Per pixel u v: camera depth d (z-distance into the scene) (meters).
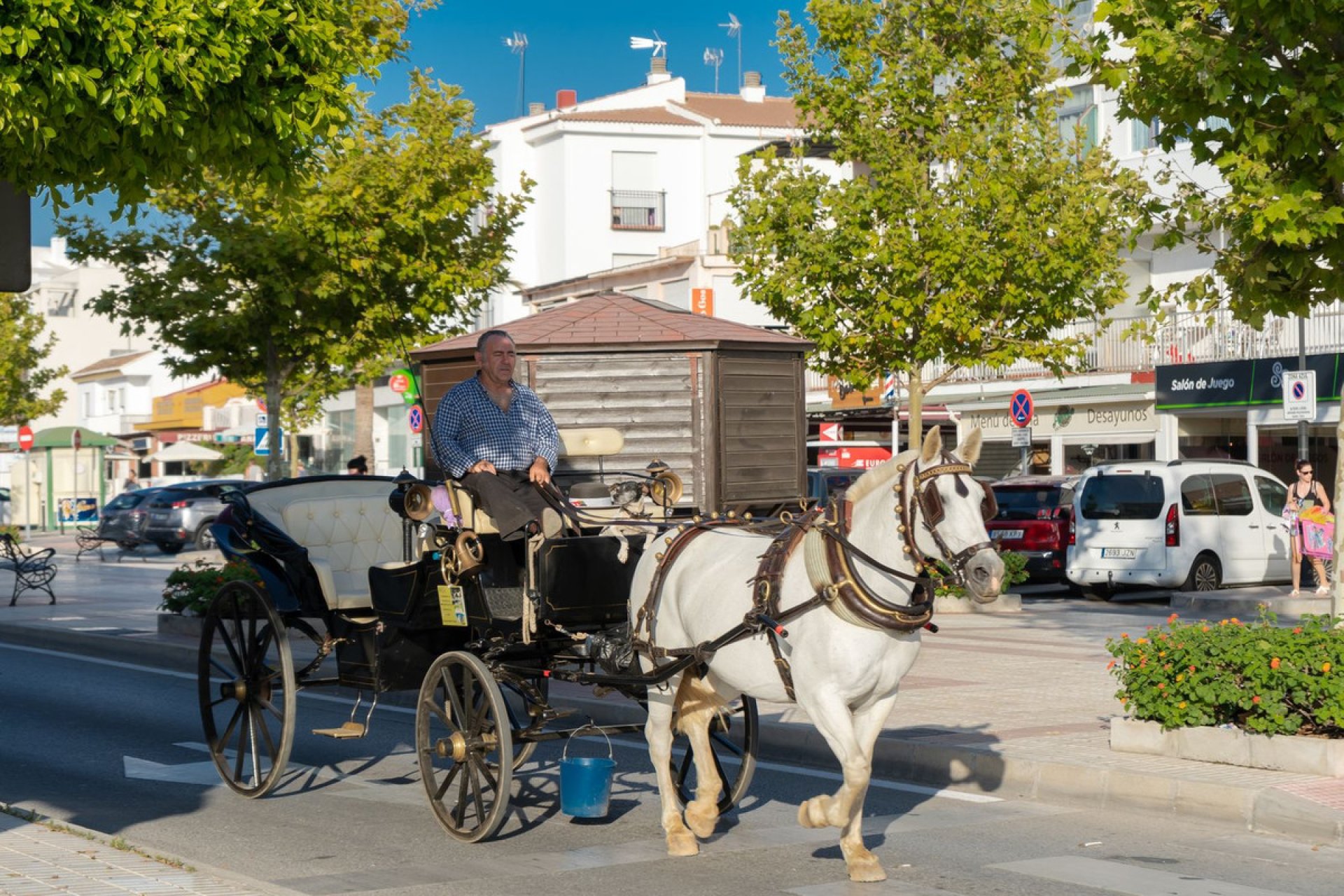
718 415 17.47
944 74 26.31
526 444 9.47
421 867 8.10
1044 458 38.09
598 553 8.83
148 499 44.19
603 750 11.73
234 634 10.37
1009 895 7.36
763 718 11.91
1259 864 7.94
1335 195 11.68
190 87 8.24
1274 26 10.97
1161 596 26.14
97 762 11.52
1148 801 9.24
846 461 38.72
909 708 12.31
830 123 26.81
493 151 60.69
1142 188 13.95
